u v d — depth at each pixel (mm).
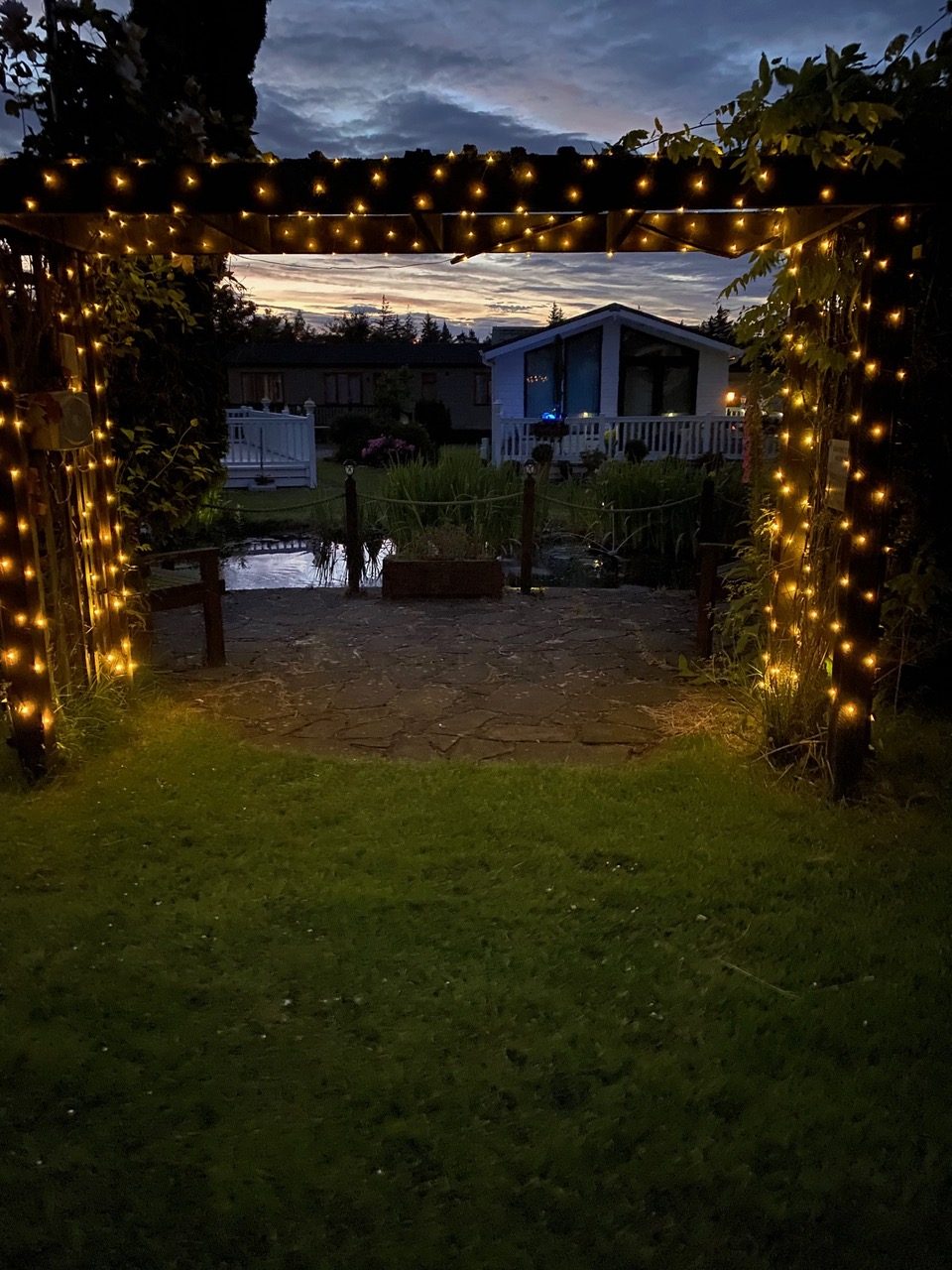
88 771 4328
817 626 4273
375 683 5797
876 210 3422
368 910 3121
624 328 21906
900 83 3328
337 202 3428
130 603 5824
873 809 3896
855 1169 2037
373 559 10164
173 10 6598
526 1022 2545
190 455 6938
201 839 3660
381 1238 1877
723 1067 2373
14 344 4016
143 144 4848
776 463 4805
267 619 7586
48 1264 1834
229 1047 2447
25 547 4043
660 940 2961
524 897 3201
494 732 4910
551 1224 1913
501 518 11016
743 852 3518
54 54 4641
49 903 3188
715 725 4930
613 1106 2229
